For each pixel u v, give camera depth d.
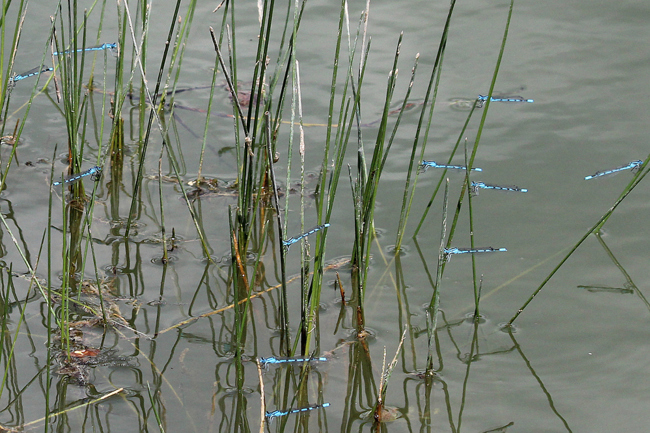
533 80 3.91
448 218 3.06
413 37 4.28
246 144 2.40
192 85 3.97
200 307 2.60
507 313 2.58
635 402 2.20
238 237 2.78
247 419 2.14
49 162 3.35
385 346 2.45
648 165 3.26
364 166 2.64
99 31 3.46
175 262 2.83
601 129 3.52
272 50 4.16
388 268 2.82
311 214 3.13
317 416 2.17
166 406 2.16
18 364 2.28
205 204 3.19
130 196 3.21
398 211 3.12
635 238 2.90
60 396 2.17
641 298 2.62
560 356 2.40
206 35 4.33
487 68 4.01
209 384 2.26
